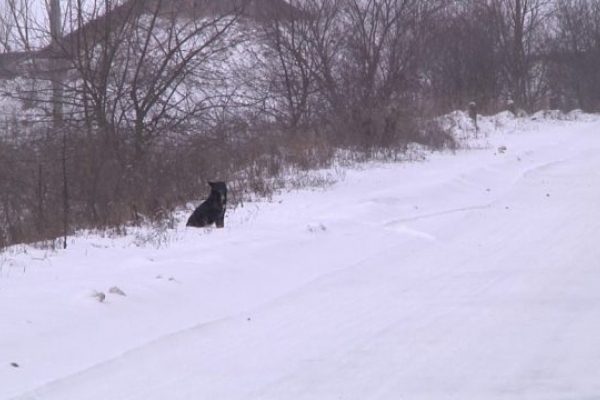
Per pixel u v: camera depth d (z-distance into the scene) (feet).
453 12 546.67
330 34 359.87
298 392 87.25
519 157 315.37
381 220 195.11
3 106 253.03
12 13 279.90
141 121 246.47
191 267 140.26
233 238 166.40
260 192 229.25
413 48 378.32
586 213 199.21
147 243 165.58
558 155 332.39
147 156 235.40
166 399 85.81
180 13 260.21
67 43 248.11
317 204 212.02
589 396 83.76
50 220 185.98
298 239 167.84
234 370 94.94
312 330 110.83
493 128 446.60
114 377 92.89
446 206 217.77
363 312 119.34
